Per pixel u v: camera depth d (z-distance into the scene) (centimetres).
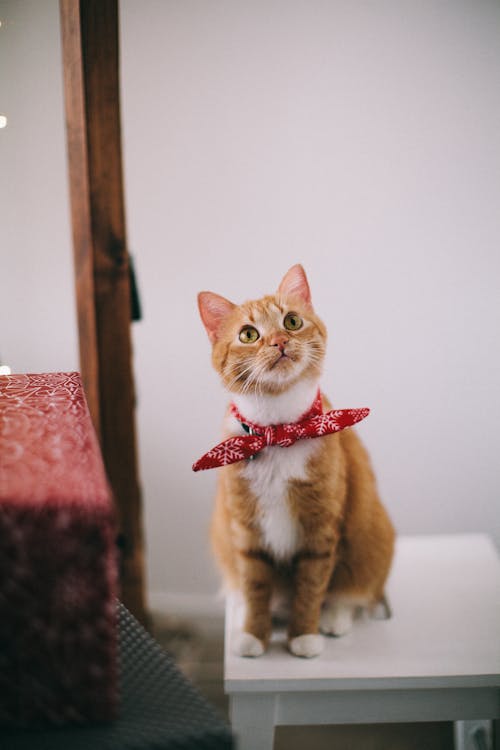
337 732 114
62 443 42
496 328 123
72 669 36
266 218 124
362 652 78
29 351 134
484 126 117
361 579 82
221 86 120
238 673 74
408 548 104
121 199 96
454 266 121
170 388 132
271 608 84
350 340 124
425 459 128
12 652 35
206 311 76
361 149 119
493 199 119
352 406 126
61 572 34
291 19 117
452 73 116
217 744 37
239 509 76
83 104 92
